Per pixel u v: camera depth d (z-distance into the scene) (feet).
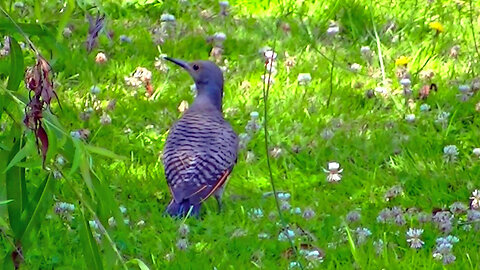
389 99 48.91
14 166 24.45
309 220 38.24
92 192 22.94
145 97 48.60
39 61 21.56
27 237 24.85
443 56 53.93
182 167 37.63
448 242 36.09
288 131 45.57
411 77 50.80
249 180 41.96
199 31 55.26
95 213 24.31
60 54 24.85
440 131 46.44
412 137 45.27
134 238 36.19
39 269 34.27
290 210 38.91
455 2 59.88
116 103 47.24
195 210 37.42
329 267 34.53
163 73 50.55
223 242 36.27
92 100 47.29
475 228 37.73
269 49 53.52
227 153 38.24
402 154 44.21
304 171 42.98
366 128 46.29
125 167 42.16
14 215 24.67
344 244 36.32
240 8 59.41
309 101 48.34
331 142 44.75
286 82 50.29
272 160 43.42
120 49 52.80
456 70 52.37
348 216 38.06
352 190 41.29
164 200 40.16
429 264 34.78
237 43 54.29
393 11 58.03
